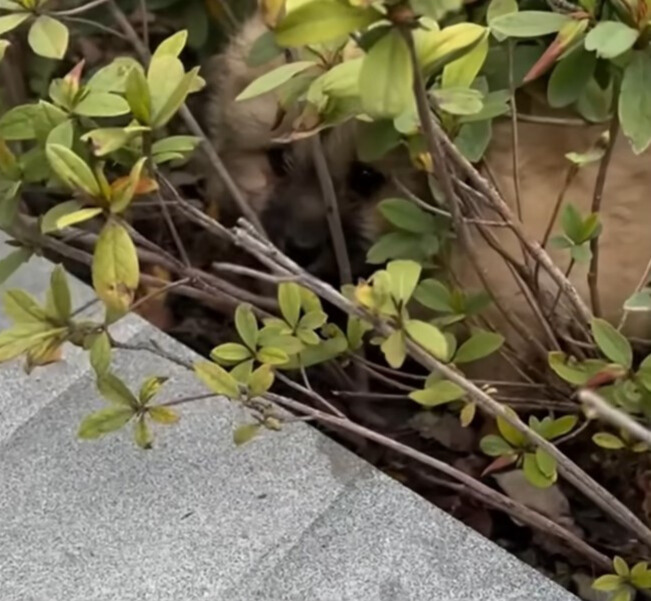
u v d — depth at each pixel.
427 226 1.39
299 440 1.44
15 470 1.45
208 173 1.92
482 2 1.37
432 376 1.28
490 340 1.33
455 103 1.14
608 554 1.60
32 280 1.62
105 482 1.43
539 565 1.62
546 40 1.41
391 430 1.74
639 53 1.13
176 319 1.88
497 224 1.31
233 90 1.85
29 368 1.27
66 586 1.34
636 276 1.61
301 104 1.48
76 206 1.18
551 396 1.55
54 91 1.25
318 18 0.92
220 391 1.28
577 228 1.33
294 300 1.30
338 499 1.39
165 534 1.38
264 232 1.71
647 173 1.58
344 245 1.65
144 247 1.58
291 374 1.76
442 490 1.69
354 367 1.74
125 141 1.15
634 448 1.34
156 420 1.34
